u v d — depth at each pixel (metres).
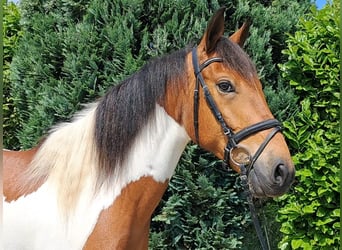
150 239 2.91
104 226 1.78
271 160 1.65
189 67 1.84
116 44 2.93
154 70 1.89
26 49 3.34
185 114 1.84
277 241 3.57
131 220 1.83
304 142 3.02
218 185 2.98
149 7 3.05
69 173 1.85
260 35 3.13
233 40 2.01
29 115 3.27
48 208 1.83
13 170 2.00
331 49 3.01
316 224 2.93
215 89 1.77
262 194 1.68
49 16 3.31
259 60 3.04
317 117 3.02
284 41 3.26
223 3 3.13
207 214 2.95
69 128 1.95
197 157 2.93
